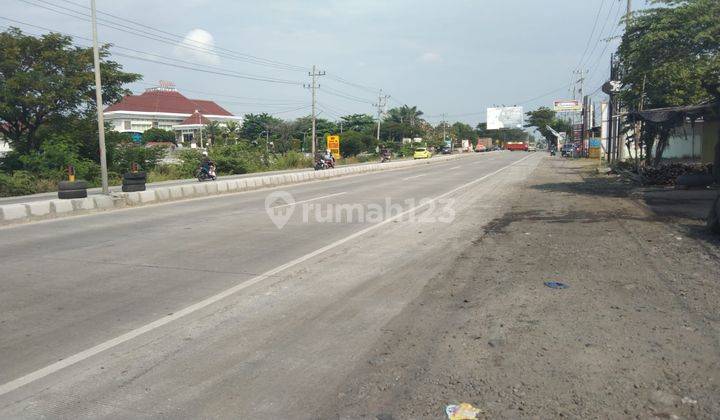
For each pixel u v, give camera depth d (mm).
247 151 48875
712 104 17766
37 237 10727
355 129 103438
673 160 31812
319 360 4527
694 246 8773
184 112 107812
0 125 32000
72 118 33625
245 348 4805
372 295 6410
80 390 4031
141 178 18500
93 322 5539
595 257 8195
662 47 15891
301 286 6859
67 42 32062
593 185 21984
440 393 3900
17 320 5613
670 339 4805
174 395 3934
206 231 11289
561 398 3783
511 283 6797
